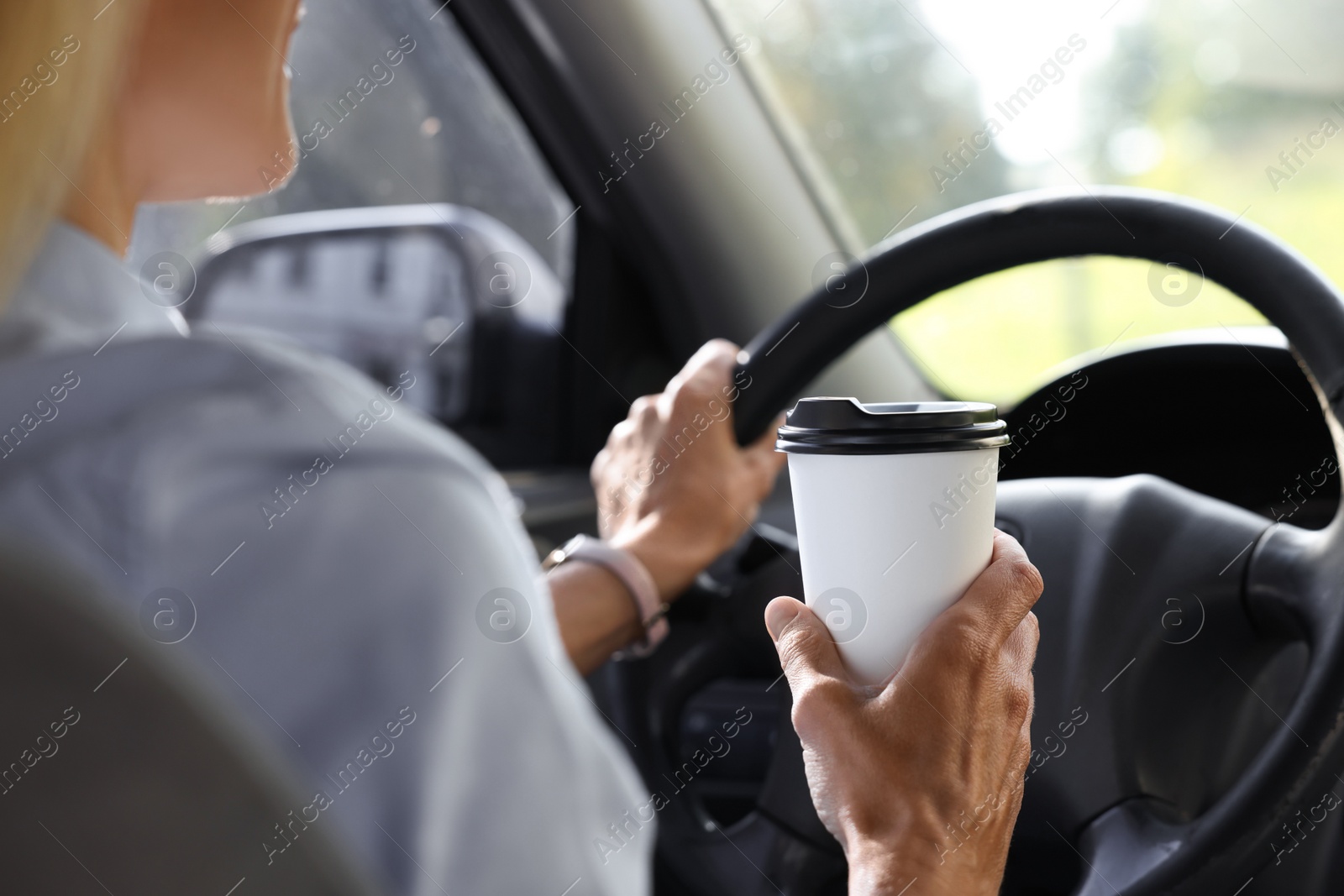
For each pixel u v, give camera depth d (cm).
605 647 87
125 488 36
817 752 48
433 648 37
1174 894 62
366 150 161
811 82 153
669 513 93
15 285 35
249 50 47
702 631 92
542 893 39
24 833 34
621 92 148
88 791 34
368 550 37
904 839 45
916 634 47
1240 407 94
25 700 33
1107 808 68
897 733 46
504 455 169
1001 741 47
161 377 37
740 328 163
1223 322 101
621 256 162
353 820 36
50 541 35
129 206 48
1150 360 94
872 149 154
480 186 167
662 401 100
